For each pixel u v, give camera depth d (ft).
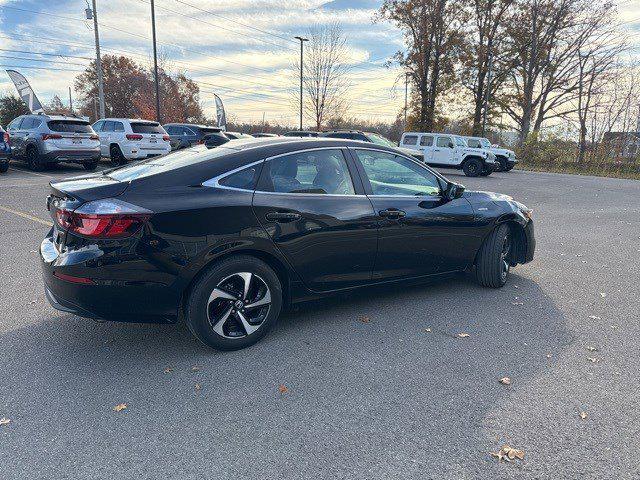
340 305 14.39
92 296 9.73
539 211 35.83
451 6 117.91
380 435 8.21
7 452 7.60
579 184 60.59
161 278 10.02
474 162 69.77
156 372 10.21
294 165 11.87
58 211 10.21
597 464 7.55
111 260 9.62
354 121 141.49
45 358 10.73
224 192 10.69
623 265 19.90
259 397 9.33
